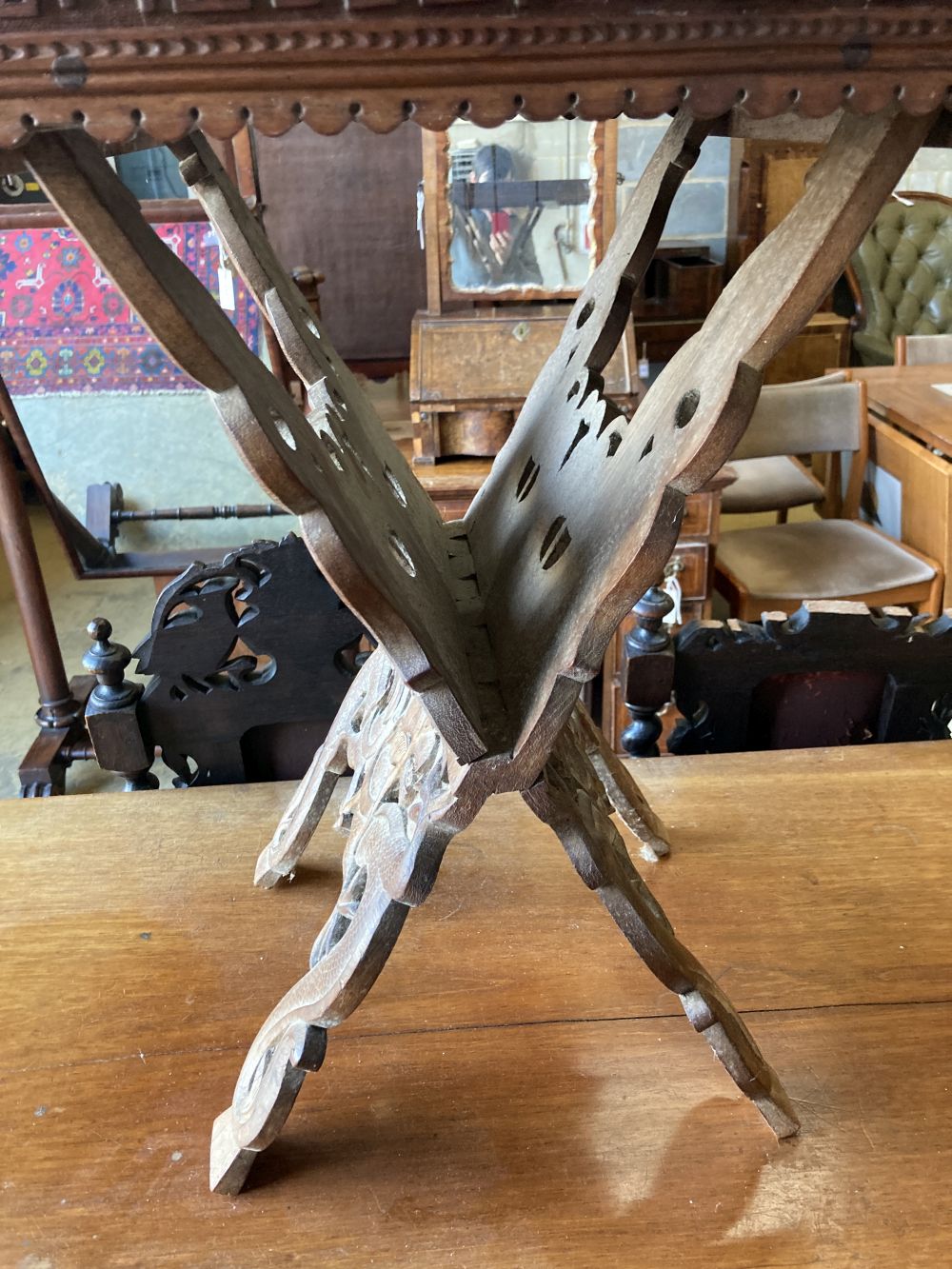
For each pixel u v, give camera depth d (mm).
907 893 869
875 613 1085
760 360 466
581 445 687
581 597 539
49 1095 701
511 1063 722
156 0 364
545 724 532
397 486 784
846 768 1036
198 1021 756
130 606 2705
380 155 2334
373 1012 766
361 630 1054
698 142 666
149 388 1949
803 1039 735
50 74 373
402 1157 659
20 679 2420
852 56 396
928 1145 659
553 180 1757
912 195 3275
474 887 892
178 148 670
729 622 1097
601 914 860
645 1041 739
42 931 842
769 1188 633
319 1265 594
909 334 3273
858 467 2330
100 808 999
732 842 935
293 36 373
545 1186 637
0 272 1855
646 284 3127
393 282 2469
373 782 691
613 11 382
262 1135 601
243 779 1123
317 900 881
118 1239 609
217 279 1747
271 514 2020
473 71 387
